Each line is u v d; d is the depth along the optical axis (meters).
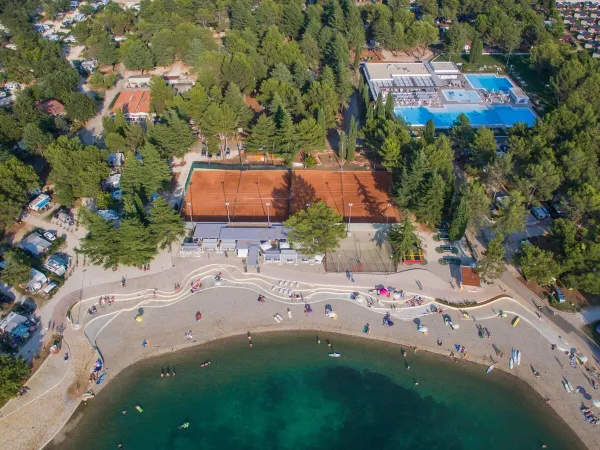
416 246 133.25
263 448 96.50
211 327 117.12
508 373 107.19
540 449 95.25
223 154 174.88
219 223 139.62
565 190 143.88
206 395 105.56
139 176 146.25
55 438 97.50
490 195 151.00
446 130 187.25
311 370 109.94
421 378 107.69
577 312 117.50
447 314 118.44
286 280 126.69
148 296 122.69
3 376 96.50
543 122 162.88
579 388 103.50
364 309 120.25
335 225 124.88
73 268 129.75
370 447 96.19
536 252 119.00
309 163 166.38
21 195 142.00
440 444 96.50
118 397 104.50
